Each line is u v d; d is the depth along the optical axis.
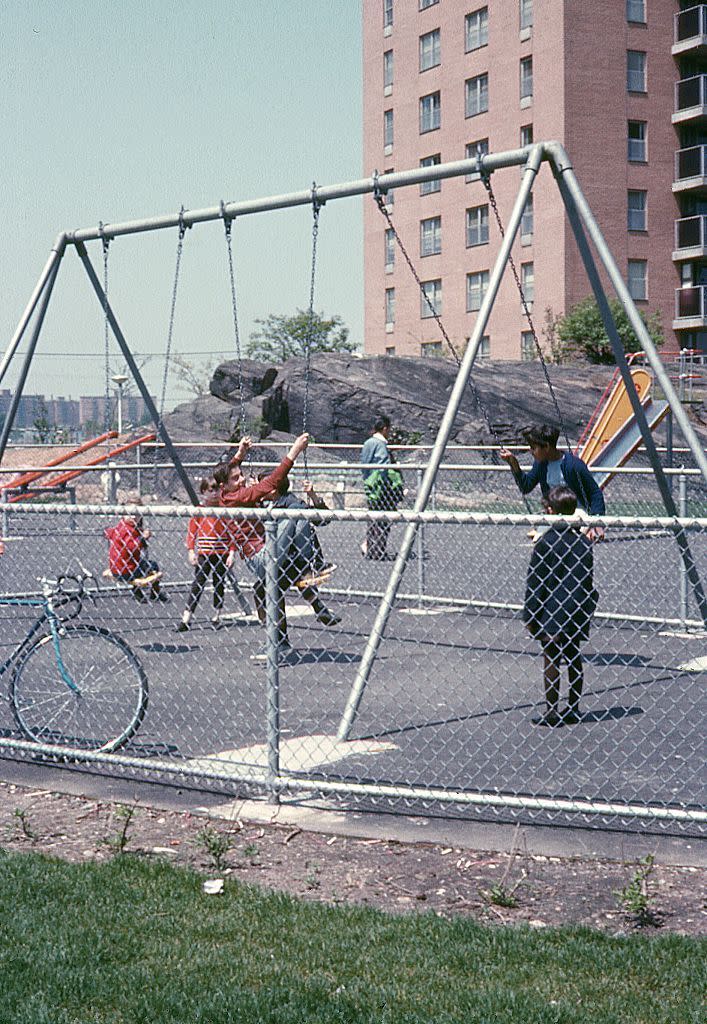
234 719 7.71
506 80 48.66
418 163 53.62
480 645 10.38
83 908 4.55
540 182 46.78
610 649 10.12
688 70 48.25
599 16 46.44
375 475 15.89
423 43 52.81
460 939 4.25
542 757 6.74
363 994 3.80
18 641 9.77
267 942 4.23
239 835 5.59
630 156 47.22
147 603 12.82
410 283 54.25
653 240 47.59
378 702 8.17
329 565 10.86
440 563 15.98
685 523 5.60
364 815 5.87
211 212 10.13
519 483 9.20
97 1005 3.77
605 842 5.43
